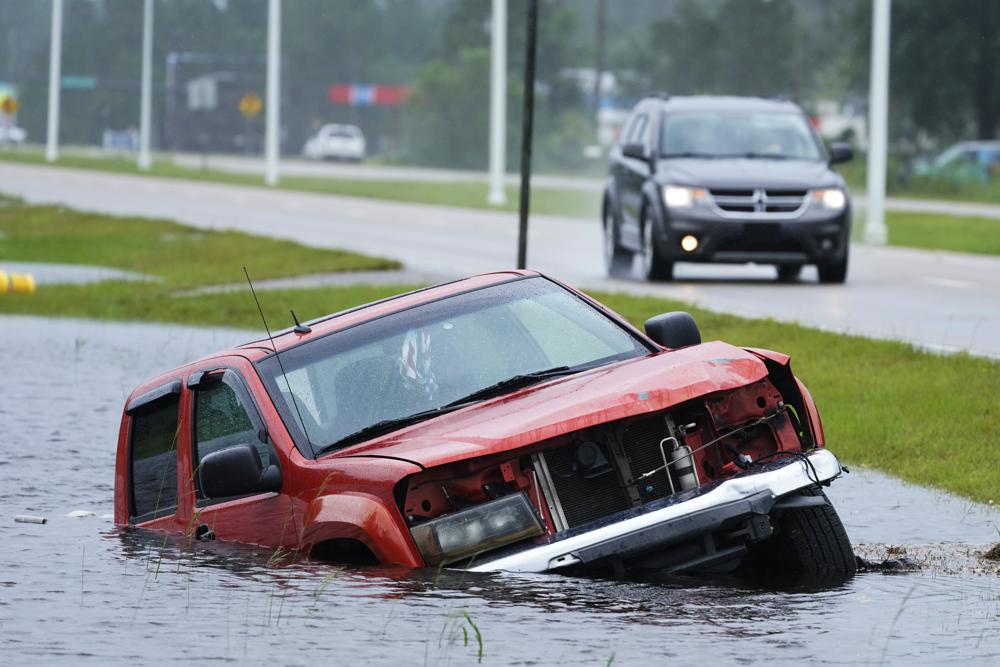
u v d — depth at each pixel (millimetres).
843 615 17828
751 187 65625
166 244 100375
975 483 28750
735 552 19609
